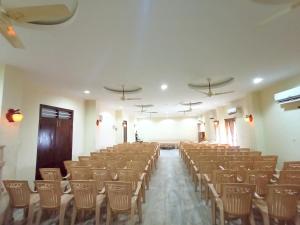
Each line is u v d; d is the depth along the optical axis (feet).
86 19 7.94
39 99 19.13
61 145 22.50
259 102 23.84
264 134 23.02
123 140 42.04
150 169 21.24
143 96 25.89
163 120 60.95
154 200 14.42
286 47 11.14
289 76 17.40
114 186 9.59
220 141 39.37
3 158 11.78
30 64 13.07
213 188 11.18
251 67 14.58
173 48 10.94
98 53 11.45
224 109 37.01
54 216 11.71
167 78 17.04
